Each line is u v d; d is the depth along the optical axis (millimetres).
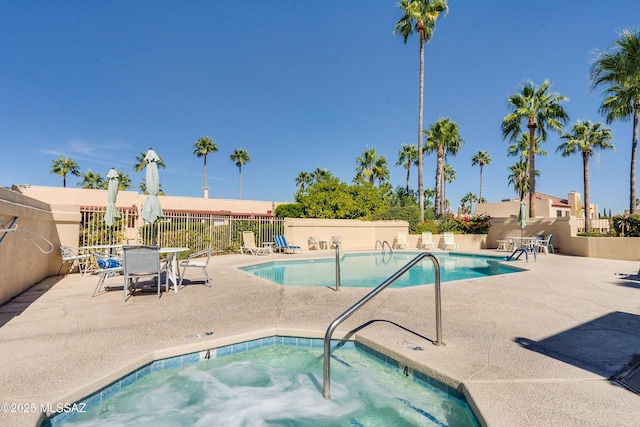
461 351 3418
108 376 2852
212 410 2895
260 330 4090
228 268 10000
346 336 4023
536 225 16750
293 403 2996
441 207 31562
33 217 6777
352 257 15945
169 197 29141
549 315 4816
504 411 2281
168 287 6586
